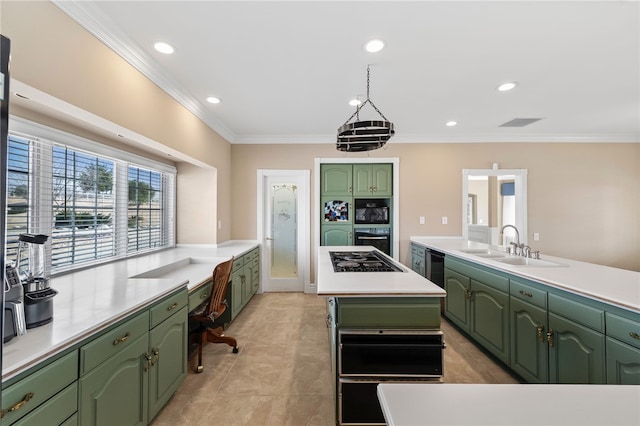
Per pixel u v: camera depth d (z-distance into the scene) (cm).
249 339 278
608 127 378
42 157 189
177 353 180
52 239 199
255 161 424
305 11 160
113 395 126
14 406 87
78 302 144
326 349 258
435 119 346
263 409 180
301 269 436
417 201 421
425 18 166
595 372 148
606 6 156
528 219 415
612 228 414
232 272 298
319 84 251
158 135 228
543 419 52
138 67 201
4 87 68
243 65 218
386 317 156
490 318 232
